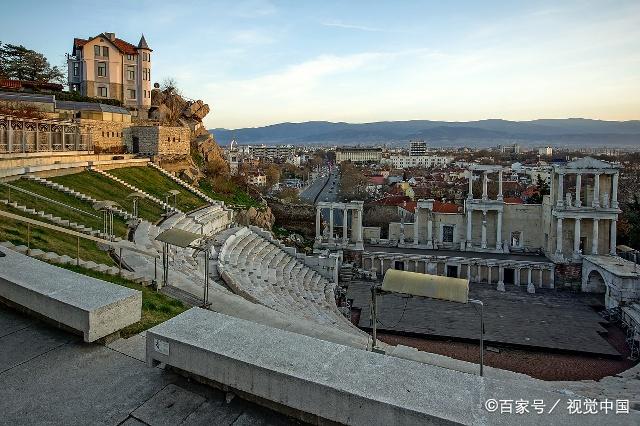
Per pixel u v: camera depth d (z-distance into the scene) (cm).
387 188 15262
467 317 3806
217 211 5206
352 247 5644
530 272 5069
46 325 1080
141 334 1073
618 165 5138
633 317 3559
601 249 5334
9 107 5409
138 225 3450
